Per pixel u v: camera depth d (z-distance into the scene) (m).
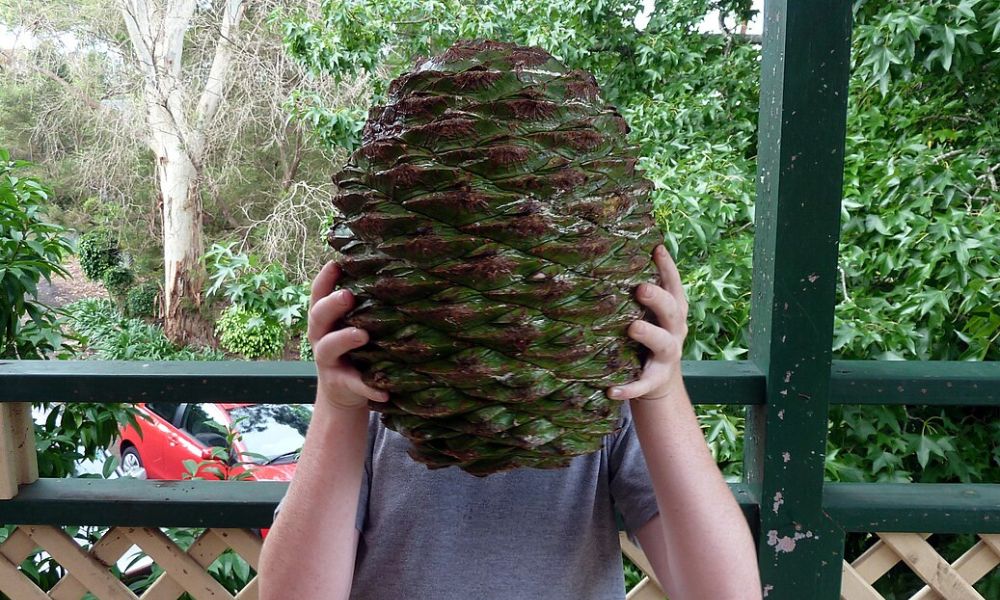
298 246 8.88
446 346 0.72
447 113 0.73
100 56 9.92
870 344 2.23
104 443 2.44
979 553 1.39
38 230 2.30
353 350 0.78
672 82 4.64
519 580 0.97
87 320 8.38
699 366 1.37
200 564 1.43
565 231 0.71
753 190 2.68
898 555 1.40
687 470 0.93
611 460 1.07
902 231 2.40
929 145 2.80
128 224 10.82
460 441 0.76
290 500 0.95
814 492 1.31
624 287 0.76
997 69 2.76
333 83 7.45
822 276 1.26
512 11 5.25
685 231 2.44
